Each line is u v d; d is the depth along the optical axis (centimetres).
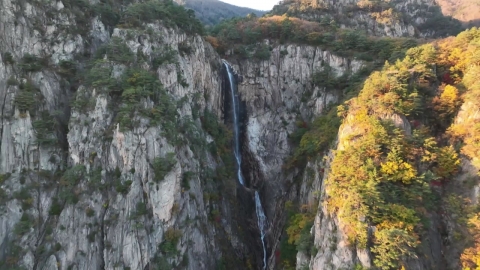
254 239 5988
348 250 3391
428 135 3941
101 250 4434
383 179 3506
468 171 3569
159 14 6141
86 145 4700
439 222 3556
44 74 4900
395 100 3994
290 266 4666
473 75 4019
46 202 4466
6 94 4509
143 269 4406
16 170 4419
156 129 4844
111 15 6041
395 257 3095
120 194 4569
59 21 5344
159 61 5631
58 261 4250
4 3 4738
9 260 4078
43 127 4603
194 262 4784
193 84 6253
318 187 4812
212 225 5281
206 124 6228
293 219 5022
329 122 5438
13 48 4750
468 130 3741
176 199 4756
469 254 3188
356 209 3391
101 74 4934
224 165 6209
